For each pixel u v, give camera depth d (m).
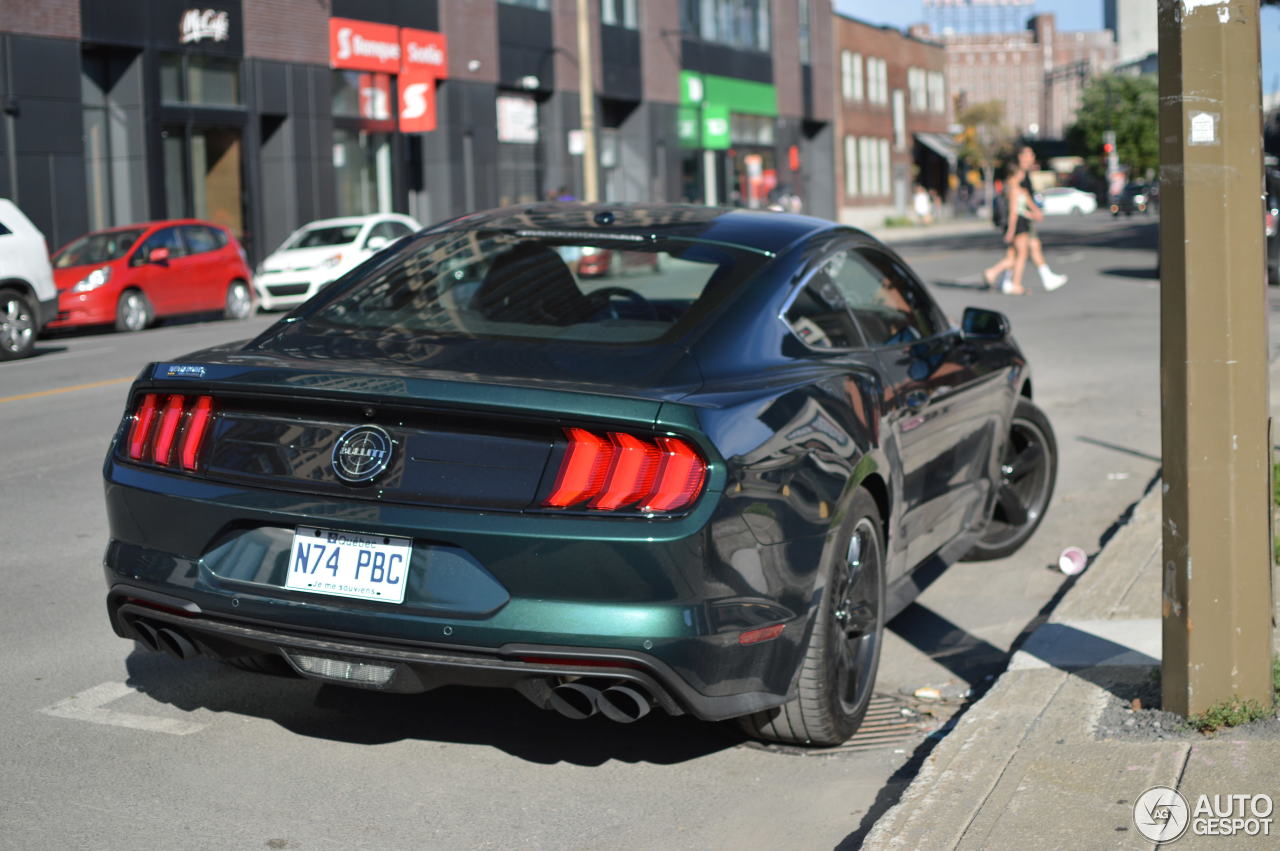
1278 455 7.08
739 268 4.20
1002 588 5.87
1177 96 3.61
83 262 19.69
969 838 3.17
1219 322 3.65
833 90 61.81
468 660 3.31
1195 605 3.76
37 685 4.46
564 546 3.25
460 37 35.22
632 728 4.17
